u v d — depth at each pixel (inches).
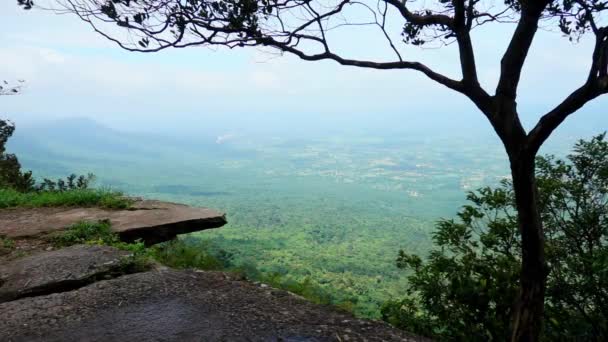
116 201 322.0
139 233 261.1
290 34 130.8
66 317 122.0
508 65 127.5
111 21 121.6
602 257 160.6
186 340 107.8
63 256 181.9
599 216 191.3
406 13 137.9
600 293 172.9
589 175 195.5
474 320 189.8
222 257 441.7
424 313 204.7
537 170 210.2
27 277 160.9
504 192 202.5
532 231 133.0
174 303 130.7
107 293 138.9
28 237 241.8
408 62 138.7
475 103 134.4
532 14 120.5
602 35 114.3
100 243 223.6
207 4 121.3
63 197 336.8
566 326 183.8
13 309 129.0
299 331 113.6
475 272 195.6
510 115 129.0
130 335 110.7
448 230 205.2
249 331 113.0
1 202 323.9
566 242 196.7
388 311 208.8
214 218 292.2
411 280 202.7
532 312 135.5
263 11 124.9
